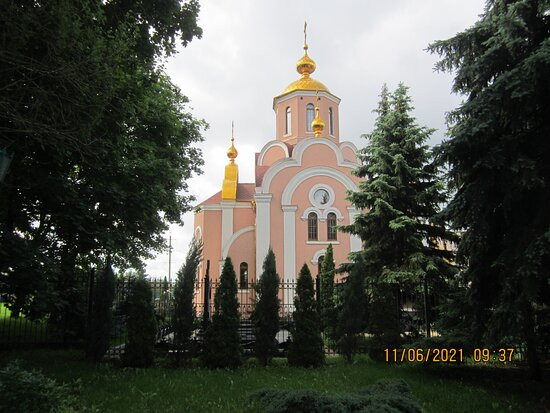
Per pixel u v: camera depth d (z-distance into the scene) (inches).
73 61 289.0
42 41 291.9
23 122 288.4
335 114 1315.2
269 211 1091.3
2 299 380.8
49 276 373.7
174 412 254.8
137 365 398.3
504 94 296.0
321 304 501.4
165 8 400.2
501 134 324.5
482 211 317.1
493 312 309.1
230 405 264.7
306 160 1123.9
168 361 423.5
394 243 573.0
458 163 330.0
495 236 329.7
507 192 301.7
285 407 215.0
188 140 746.8
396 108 627.5
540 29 323.6
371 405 207.2
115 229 484.7
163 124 603.2
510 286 288.5
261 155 1274.6
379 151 598.5
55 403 224.7
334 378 358.3
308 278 446.6
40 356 435.8
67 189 405.7
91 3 313.6
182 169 708.0
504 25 311.7
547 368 407.2
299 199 1103.0
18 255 350.9
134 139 553.3
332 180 1116.5
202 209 1256.2
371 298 486.3
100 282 430.3
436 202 582.6
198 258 442.6
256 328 439.8
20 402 210.7
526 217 309.1
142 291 415.2
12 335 550.9
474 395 305.6
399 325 463.2
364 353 494.3
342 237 1085.8
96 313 424.8
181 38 433.7
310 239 1085.1
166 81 655.1
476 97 316.2
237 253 1149.7
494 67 331.0
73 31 285.6
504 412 269.7
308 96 1295.5
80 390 293.3
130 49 373.1
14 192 402.9
